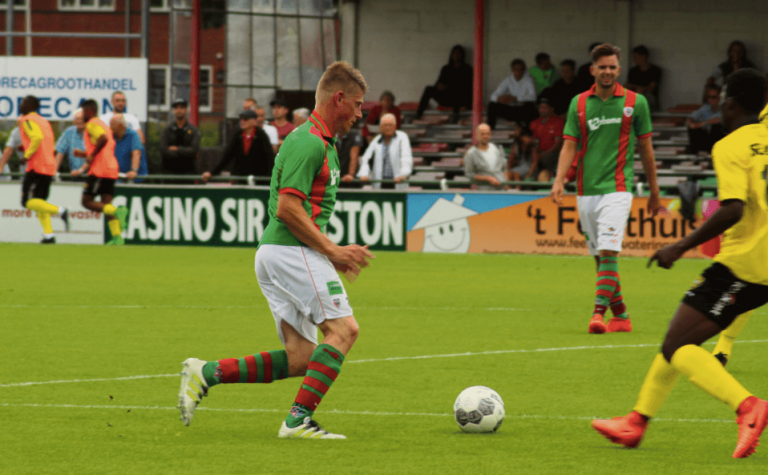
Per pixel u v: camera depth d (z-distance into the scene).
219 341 25.97
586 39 76.88
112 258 50.09
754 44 74.25
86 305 33.50
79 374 21.27
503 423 16.66
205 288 38.53
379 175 53.59
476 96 70.00
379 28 80.00
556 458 14.07
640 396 14.47
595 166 27.81
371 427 16.31
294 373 15.67
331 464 13.69
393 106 66.44
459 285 40.00
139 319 30.17
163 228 56.09
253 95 77.50
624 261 49.69
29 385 20.02
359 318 30.73
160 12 122.50
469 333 27.66
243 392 19.45
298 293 15.05
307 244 14.91
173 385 20.03
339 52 80.38
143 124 65.00
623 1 75.75
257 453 14.34
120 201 56.47
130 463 13.78
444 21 79.38
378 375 21.30
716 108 63.66
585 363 22.77
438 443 15.09
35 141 53.59
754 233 13.62
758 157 13.45
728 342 21.23
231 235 55.28
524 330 28.25
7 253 52.09
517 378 20.95
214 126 77.00
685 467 13.50
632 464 13.70
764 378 20.72
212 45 77.88
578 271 45.19
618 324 28.05
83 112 54.44
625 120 27.52
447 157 72.88
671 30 75.44
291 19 78.06
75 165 59.44
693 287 14.01
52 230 56.94
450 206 52.88
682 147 70.19
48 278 41.47
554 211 51.72
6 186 58.03
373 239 53.66
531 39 77.81
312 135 14.91
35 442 15.12
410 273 44.38
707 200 49.38
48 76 64.94
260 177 54.84
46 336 26.73
